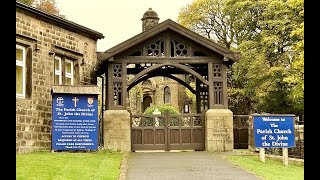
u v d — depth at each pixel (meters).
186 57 22.50
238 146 24.50
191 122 22.62
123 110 21.92
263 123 17.27
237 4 38.38
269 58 35.38
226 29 43.12
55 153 18.47
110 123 21.73
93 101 19.69
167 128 22.47
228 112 22.30
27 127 18.98
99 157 17.88
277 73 33.66
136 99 61.41
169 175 13.73
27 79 19.36
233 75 38.00
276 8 34.19
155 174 13.91
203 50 22.64
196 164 16.36
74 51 22.27
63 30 21.59
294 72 32.34
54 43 20.94
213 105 22.44
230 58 22.27
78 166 14.88
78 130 19.44
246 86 36.53
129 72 25.39
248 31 39.25
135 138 22.23
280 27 33.38
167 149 22.31
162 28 22.08
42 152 18.86
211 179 13.08
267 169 15.43
